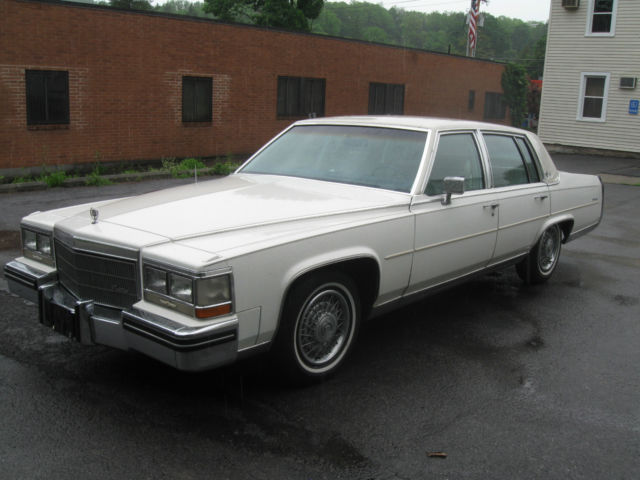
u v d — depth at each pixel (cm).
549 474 303
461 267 485
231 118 1864
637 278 678
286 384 383
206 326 309
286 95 2022
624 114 2172
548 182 595
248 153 1938
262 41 1898
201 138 1794
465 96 2811
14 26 1345
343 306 397
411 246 426
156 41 1623
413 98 2519
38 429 326
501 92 3044
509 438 335
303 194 423
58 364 408
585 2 2194
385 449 319
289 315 357
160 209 379
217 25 1764
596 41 2194
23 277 389
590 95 2258
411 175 443
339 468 301
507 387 397
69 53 1451
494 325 516
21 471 289
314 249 360
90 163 1541
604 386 404
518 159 564
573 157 2175
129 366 408
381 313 435
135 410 350
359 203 409
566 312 555
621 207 1166
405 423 346
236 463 301
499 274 686
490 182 514
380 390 387
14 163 1396
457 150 483
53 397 362
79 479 285
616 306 576
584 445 330
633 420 359
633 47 2116
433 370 420
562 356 452
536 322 526
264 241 338
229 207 385
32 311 503
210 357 313
